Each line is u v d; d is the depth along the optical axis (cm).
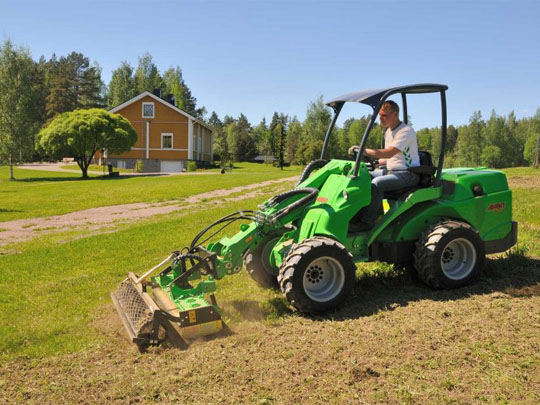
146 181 3028
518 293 560
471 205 605
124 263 780
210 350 438
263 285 620
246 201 1752
